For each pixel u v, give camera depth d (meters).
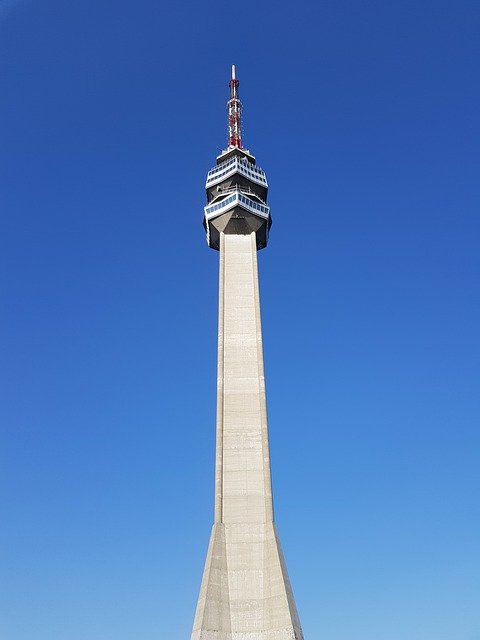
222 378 68.25
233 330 71.75
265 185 87.94
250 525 60.25
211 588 56.00
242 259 77.62
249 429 65.38
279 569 56.84
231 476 62.75
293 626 53.66
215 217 80.38
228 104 97.31
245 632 54.53
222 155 90.94
